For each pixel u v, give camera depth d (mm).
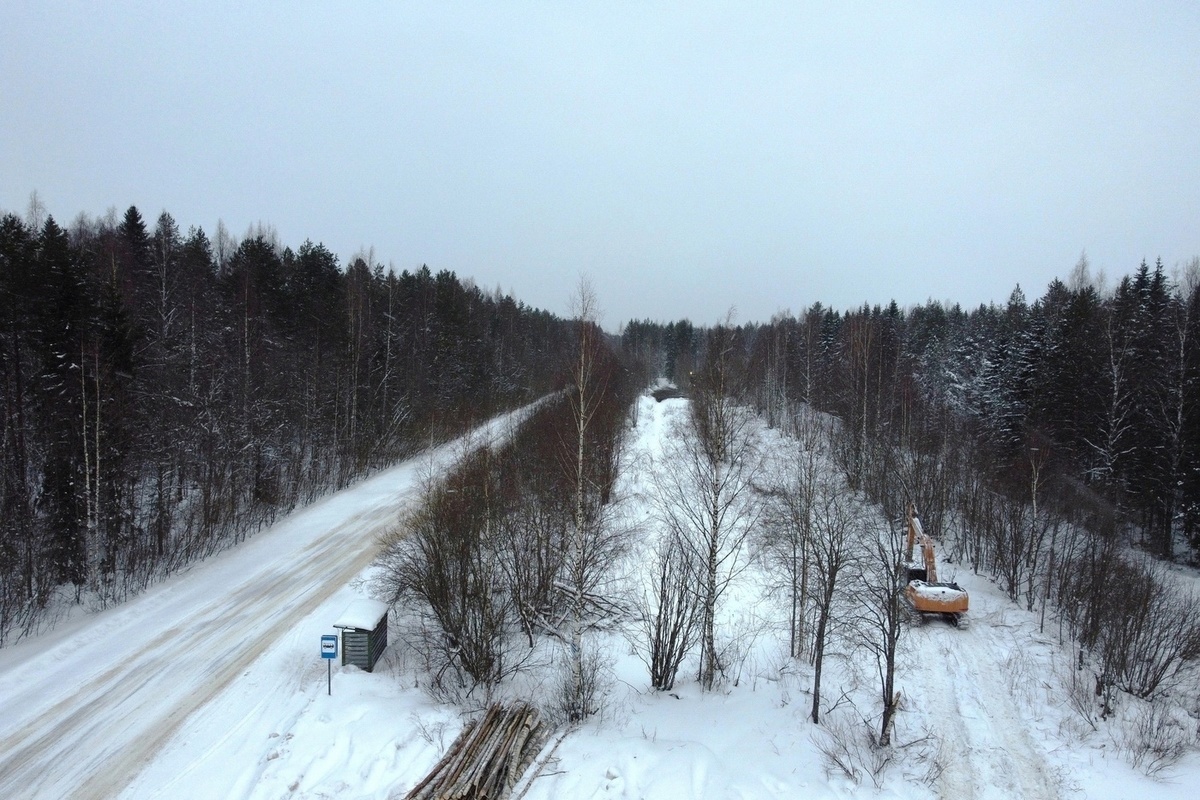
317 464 44500
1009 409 48438
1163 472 37469
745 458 37531
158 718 17078
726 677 21875
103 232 51031
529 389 73875
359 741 15320
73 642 21562
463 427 46875
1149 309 49844
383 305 60312
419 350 63281
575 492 26125
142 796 13883
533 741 16016
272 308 50281
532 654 22922
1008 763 17359
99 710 17453
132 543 28500
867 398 47719
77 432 27438
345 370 49344
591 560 25203
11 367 28500
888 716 17672
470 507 25266
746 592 28688
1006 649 24188
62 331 28016
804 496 26797
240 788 14047
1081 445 43125
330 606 24906
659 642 20719
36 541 25859
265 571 28656
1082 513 36094
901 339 70312
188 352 39281
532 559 26578
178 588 26625
